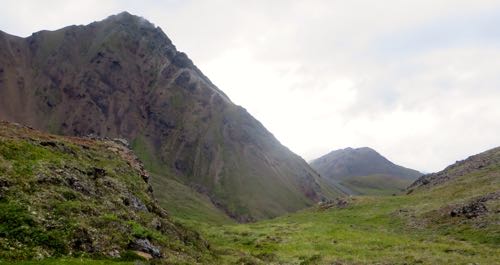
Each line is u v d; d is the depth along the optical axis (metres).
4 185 36.47
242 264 52.78
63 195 40.69
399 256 56.88
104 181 51.75
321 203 148.88
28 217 33.53
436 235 73.12
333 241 74.94
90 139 73.19
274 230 95.50
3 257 27.89
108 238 36.56
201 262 43.47
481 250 57.34
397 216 95.69
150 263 35.44
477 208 77.38
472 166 127.31
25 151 45.72
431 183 134.62
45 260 28.92
